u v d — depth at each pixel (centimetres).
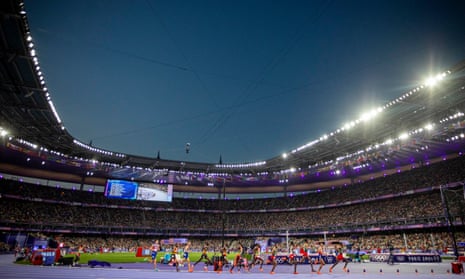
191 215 7369
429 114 3844
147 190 6981
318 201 6962
